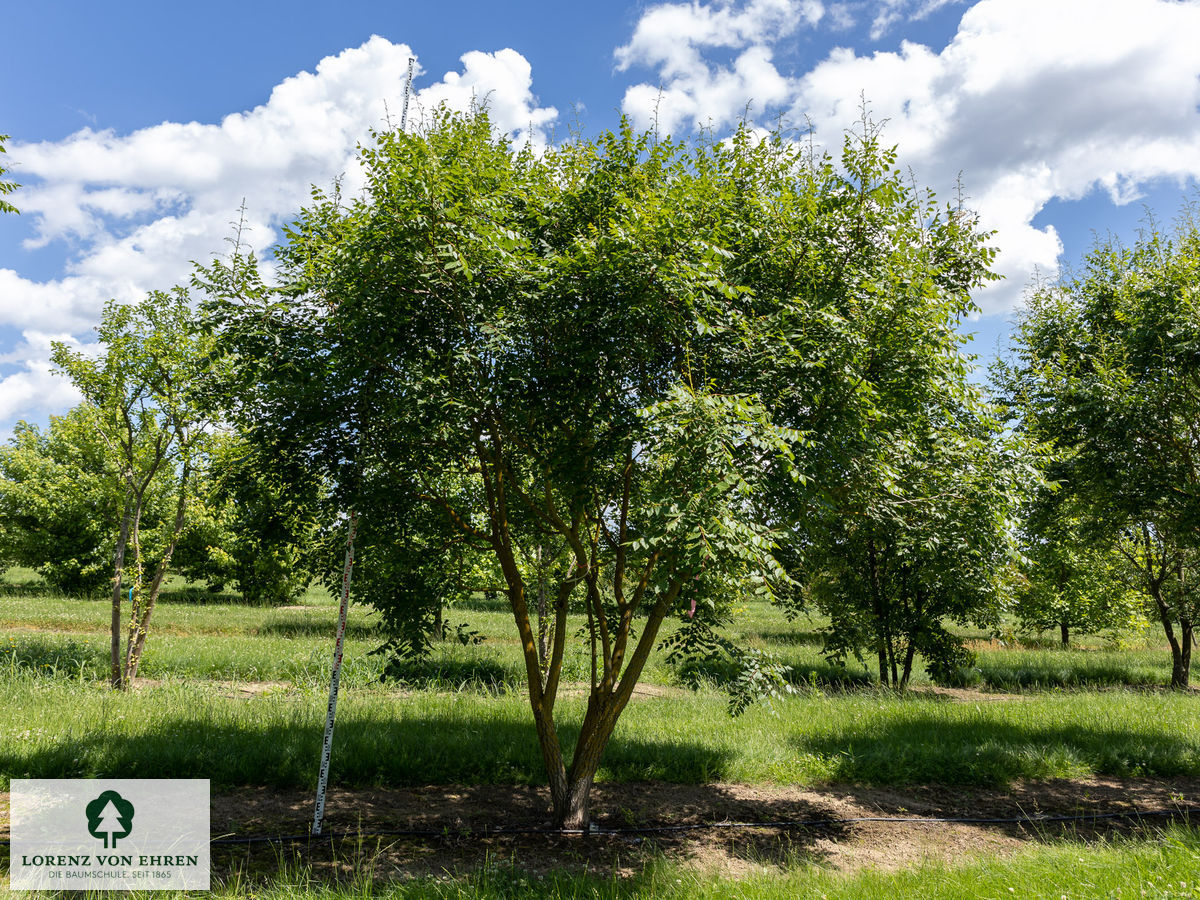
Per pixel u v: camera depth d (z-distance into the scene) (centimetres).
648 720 1073
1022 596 1805
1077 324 1163
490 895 500
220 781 749
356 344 580
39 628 1955
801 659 1950
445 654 1627
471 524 775
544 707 716
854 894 507
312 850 609
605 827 700
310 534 760
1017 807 807
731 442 510
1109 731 1066
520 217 645
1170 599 1831
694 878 550
